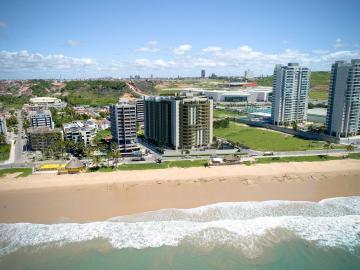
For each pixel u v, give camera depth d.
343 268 77.19
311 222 97.12
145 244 86.81
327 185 126.94
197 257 81.00
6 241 89.44
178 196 116.75
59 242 88.62
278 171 142.25
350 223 96.56
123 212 104.88
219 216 101.06
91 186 126.69
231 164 154.50
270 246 85.31
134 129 184.25
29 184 129.50
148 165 154.25
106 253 83.44
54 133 199.88
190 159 164.62
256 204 109.56
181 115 178.88
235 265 77.88
